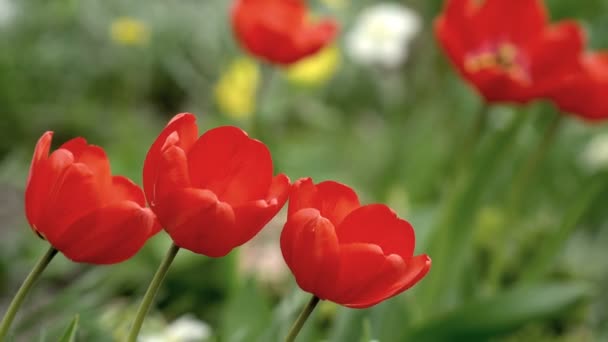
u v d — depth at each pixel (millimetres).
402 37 2854
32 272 1240
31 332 1706
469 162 1786
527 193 2615
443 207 1790
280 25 1991
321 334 1858
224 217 1216
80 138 1250
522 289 1656
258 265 2219
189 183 1223
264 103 2982
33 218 1240
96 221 1224
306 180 1249
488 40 1842
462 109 2936
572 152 2934
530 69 1825
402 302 1652
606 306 2188
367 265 1230
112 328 1647
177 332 1696
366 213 1252
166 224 1228
